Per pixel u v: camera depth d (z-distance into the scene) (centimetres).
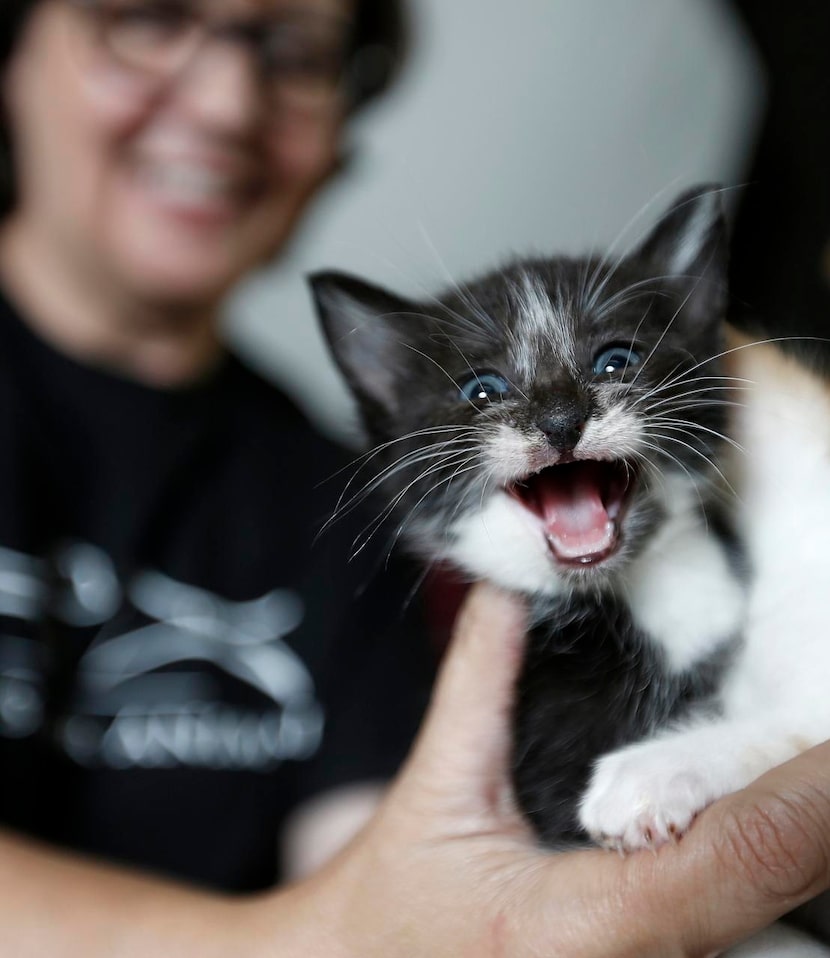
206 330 40
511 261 32
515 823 26
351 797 36
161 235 37
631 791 24
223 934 25
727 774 24
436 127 57
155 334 39
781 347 29
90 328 39
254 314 58
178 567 37
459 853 25
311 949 25
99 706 35
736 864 23
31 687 34
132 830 35
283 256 42
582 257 31
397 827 25
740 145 50
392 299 30
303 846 36
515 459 27
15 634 34
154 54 36
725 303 28
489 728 26
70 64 36
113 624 36
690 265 29
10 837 28
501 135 57
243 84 37
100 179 37
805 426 27
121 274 38
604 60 56
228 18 36
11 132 38
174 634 36
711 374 28
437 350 30
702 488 27
